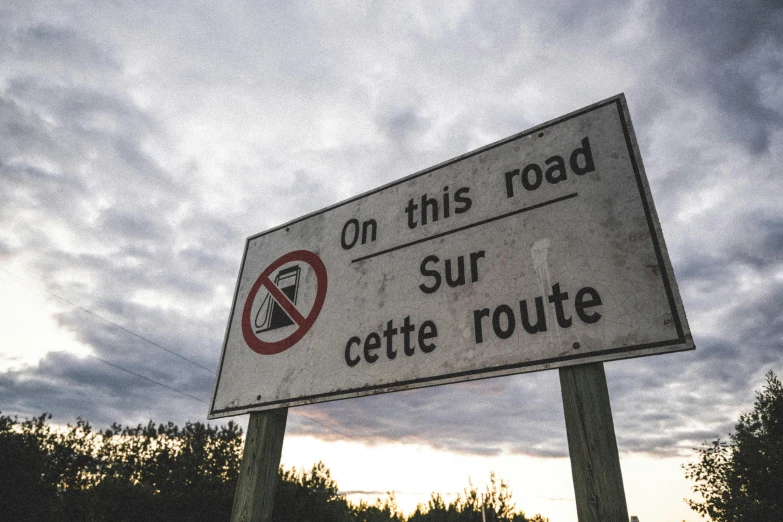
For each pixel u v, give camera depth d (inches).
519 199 84.0
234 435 724.7
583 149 81.4
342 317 96.4
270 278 116.8
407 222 98.3
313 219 118.5
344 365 89.8
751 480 446.0
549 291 72.2
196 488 589.6
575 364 64.2
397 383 80.0
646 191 71.5
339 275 103.1
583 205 76.3
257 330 110.5
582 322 66.9
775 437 446.0
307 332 100.3
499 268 79.7
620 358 61.4
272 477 93.0
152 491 516.1
